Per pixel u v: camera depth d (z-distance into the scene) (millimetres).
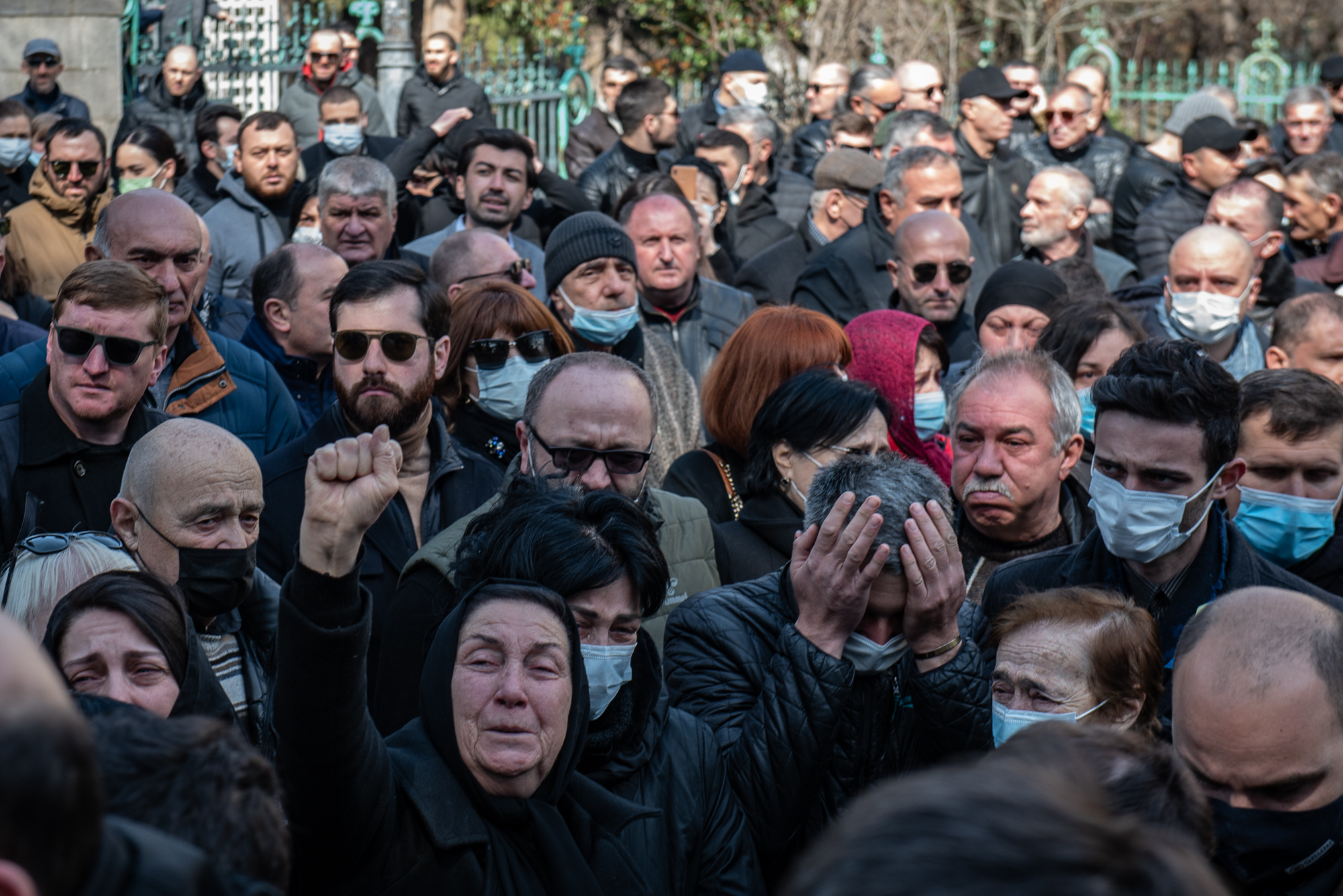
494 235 5199
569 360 3391
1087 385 4371
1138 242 8922
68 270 6297
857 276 6547
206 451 2867
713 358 5676
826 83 12367
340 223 5883
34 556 2684
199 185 8516
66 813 886
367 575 3480
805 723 2479
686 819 2451
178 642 2408
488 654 2201
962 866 833
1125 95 19453
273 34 13461
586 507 2551
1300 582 3215
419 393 3689
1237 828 2008
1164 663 3035
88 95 11922
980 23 21891
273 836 1464
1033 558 3402
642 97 9195
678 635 2910
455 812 2141
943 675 2535
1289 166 8078
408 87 12141
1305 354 4797
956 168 6543
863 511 2502
